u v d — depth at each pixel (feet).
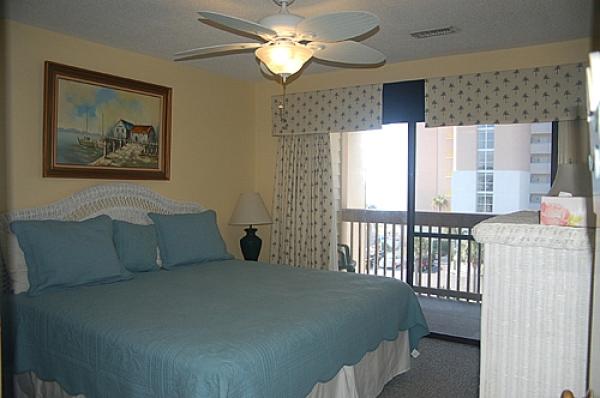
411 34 10.94
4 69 9.99
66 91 11.04
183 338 6.61
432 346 13.07
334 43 8.20
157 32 10.89
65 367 7.50
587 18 9.82
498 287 3.58
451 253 13.97
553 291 3.38
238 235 16.19
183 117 14.05
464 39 11.34
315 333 7.41
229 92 15.70
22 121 10.36
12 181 10.23
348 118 14.57
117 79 12.07
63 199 11.04
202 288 9.74
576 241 3.24
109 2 9.08
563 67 11.43
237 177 16.11
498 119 12.19
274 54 7.88
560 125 11.66
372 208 15.03
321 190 15.21
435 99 13.06
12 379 8.43
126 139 12.35
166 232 12.28
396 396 9.87
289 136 15.83
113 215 11.84
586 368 3.29
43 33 10.66
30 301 8.55
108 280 10.09
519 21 10.05
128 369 6.52
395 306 10.17
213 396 5.63
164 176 13.39
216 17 6.77
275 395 6.37
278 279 10.73
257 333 6.86
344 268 15.56
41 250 9.40
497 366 3.60
